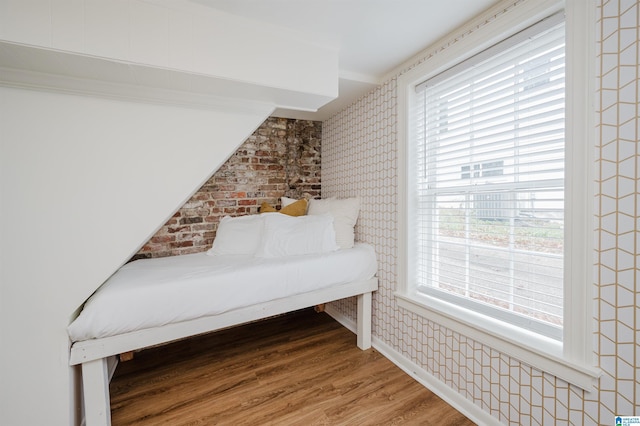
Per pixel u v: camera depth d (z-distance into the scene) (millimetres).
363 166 2389
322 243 2105
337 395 1663
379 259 2209
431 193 1832
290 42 1574
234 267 1697
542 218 1248
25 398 1245
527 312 1336
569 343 1099
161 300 1394
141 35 1235
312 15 1417
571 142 1078
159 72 1318
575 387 1092
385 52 1785
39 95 1305
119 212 1455
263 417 1488
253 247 2195
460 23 1489
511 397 1314
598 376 1013
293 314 2936
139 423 1455
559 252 1199
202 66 1354
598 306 1027
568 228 1094
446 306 1687
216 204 2582
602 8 992
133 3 1223
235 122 1743
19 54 1131
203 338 2408
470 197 1587
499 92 1399
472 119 1552
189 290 1463
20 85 1271
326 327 2623
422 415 1508
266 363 2010
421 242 1929
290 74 1578
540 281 1275
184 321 1477
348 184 2617
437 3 1328
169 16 1288
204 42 1357
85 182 1389
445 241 1747
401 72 1954
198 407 1567
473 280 1585
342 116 2684
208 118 1673
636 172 934
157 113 1543
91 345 1273
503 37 1348
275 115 2816
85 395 1288
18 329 1256
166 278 1496
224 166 2609
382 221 2170
